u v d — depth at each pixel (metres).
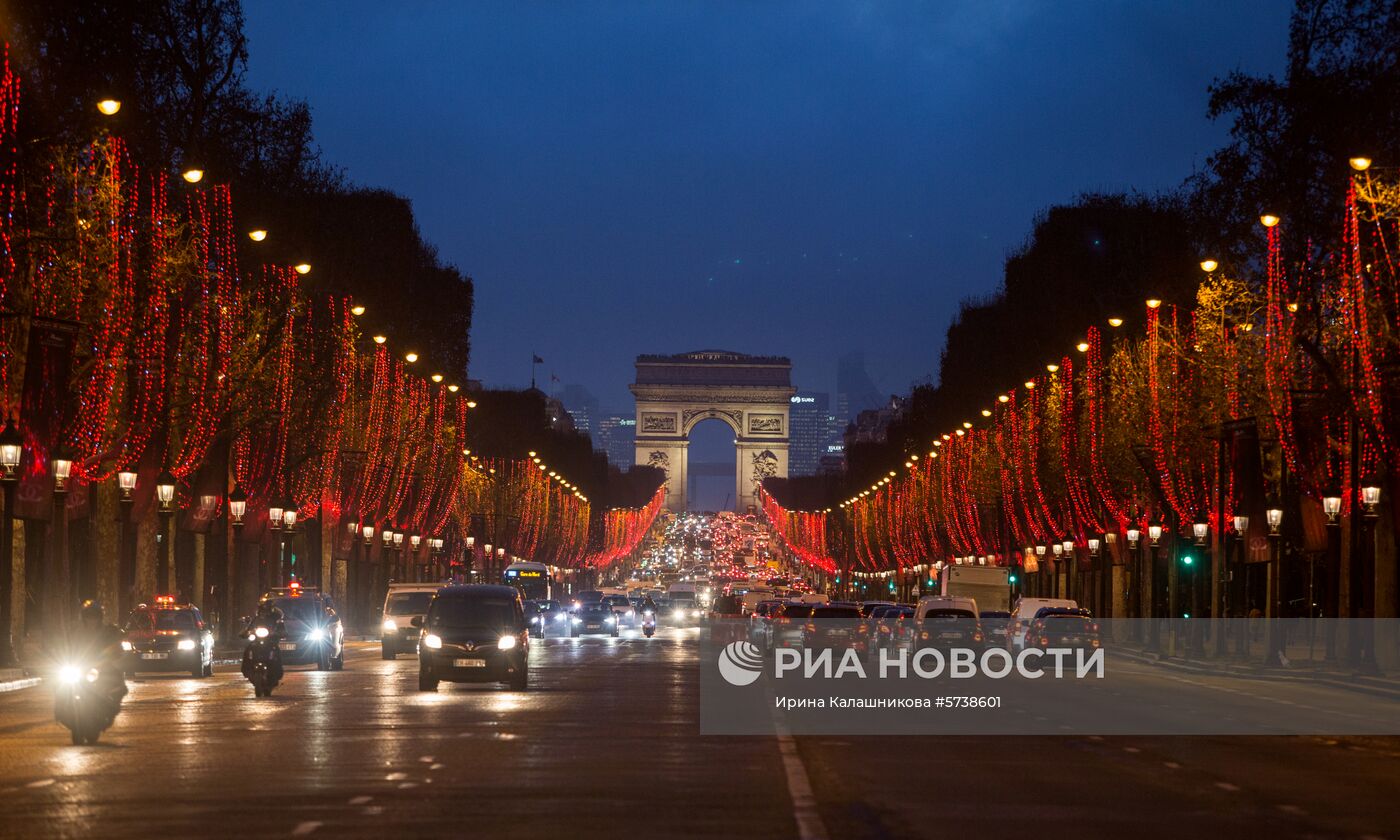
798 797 21.45
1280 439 62.22
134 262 59.50
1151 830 18.98
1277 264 61.44
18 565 60.12
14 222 51.84
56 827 18.59
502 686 49.06
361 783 22.78
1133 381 84.25
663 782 23.06
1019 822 19.50
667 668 59.75
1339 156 59.03
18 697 44.91
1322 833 18.92
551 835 17.97
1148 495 82.75
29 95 52.12
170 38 65.38
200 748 27.97
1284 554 78.19
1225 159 63.19
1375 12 59.34
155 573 70.75
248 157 73.31
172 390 62.69
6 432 48.34
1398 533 54.75
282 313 75.00
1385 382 54.66
